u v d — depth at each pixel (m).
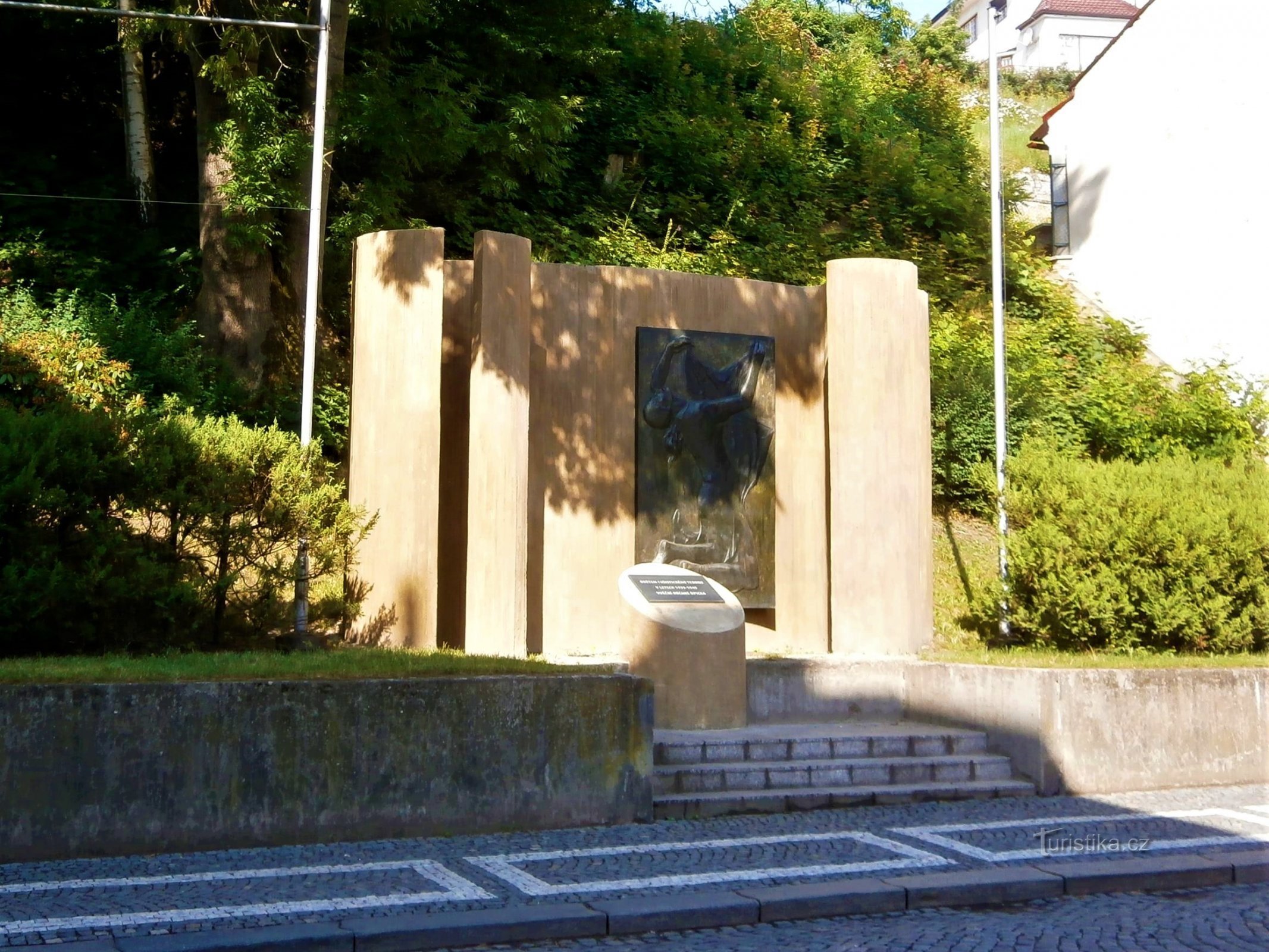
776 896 7.02
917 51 47.88
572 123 19.67
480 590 11.95
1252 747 11.20
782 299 14.21
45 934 6.06
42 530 9.95
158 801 7.91
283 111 17.45
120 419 10.66
